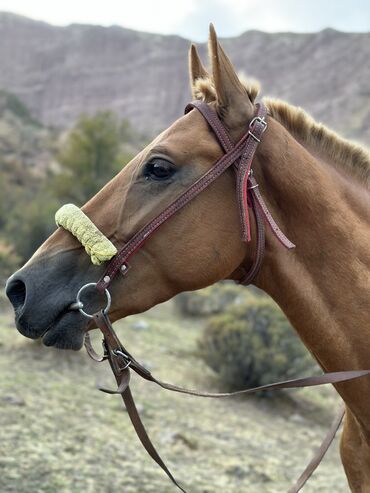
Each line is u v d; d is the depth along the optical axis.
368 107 60.12
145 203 2.05
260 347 8.42
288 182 2.10
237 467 5.55
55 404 6.36
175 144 2.06
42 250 2.11
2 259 12.49
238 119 2.08
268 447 6.40
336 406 8.72
